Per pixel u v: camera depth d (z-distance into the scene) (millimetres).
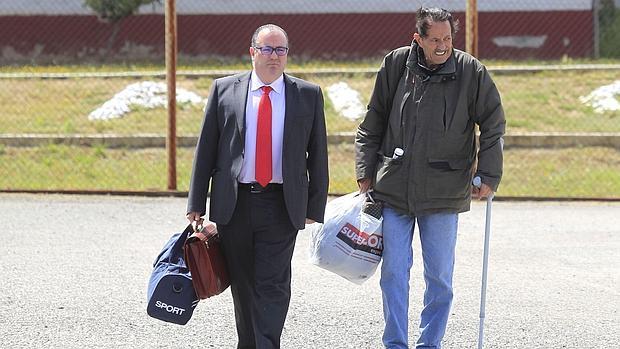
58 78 26312
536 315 10594
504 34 34438
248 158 8336
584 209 16312
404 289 8758
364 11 34125
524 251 13445
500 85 26031
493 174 8531
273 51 8289
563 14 34250
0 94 25031
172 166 17297
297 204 8375
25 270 12250
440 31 8281
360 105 23859
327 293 11375
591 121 23266
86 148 20781
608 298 11266
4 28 34812
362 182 8922
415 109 8586
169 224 14938
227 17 34406
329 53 34250
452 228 8812
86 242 13766
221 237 8570
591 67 27219
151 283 8328
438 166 8602
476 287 11664
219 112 8477
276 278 8430
